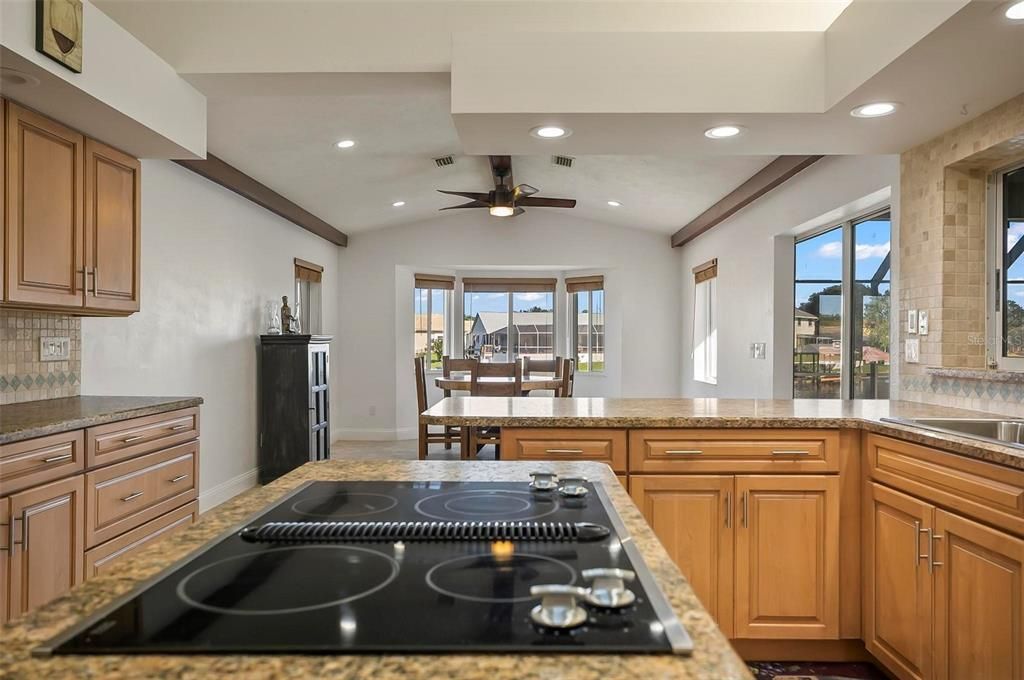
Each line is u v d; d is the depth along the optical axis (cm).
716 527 252
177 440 298
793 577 251
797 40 262
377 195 648
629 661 56
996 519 182
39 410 261
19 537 206
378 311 799
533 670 55
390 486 128
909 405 302
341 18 282
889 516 233
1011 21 192
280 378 566
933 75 228
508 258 812
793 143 302
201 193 472
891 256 349
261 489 125
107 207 290
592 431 255
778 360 513
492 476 138
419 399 569
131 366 388
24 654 57
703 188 576
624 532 96
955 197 291
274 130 440
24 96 235
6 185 236
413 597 70
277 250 612
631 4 281
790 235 504
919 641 215
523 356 886
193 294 460
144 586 74
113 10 282
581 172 605
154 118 271
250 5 283
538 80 261
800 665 252
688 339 779
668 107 260
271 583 75
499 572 79
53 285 258
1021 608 174
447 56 281
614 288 822
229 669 55
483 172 623
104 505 247
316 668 55
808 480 251
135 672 54
